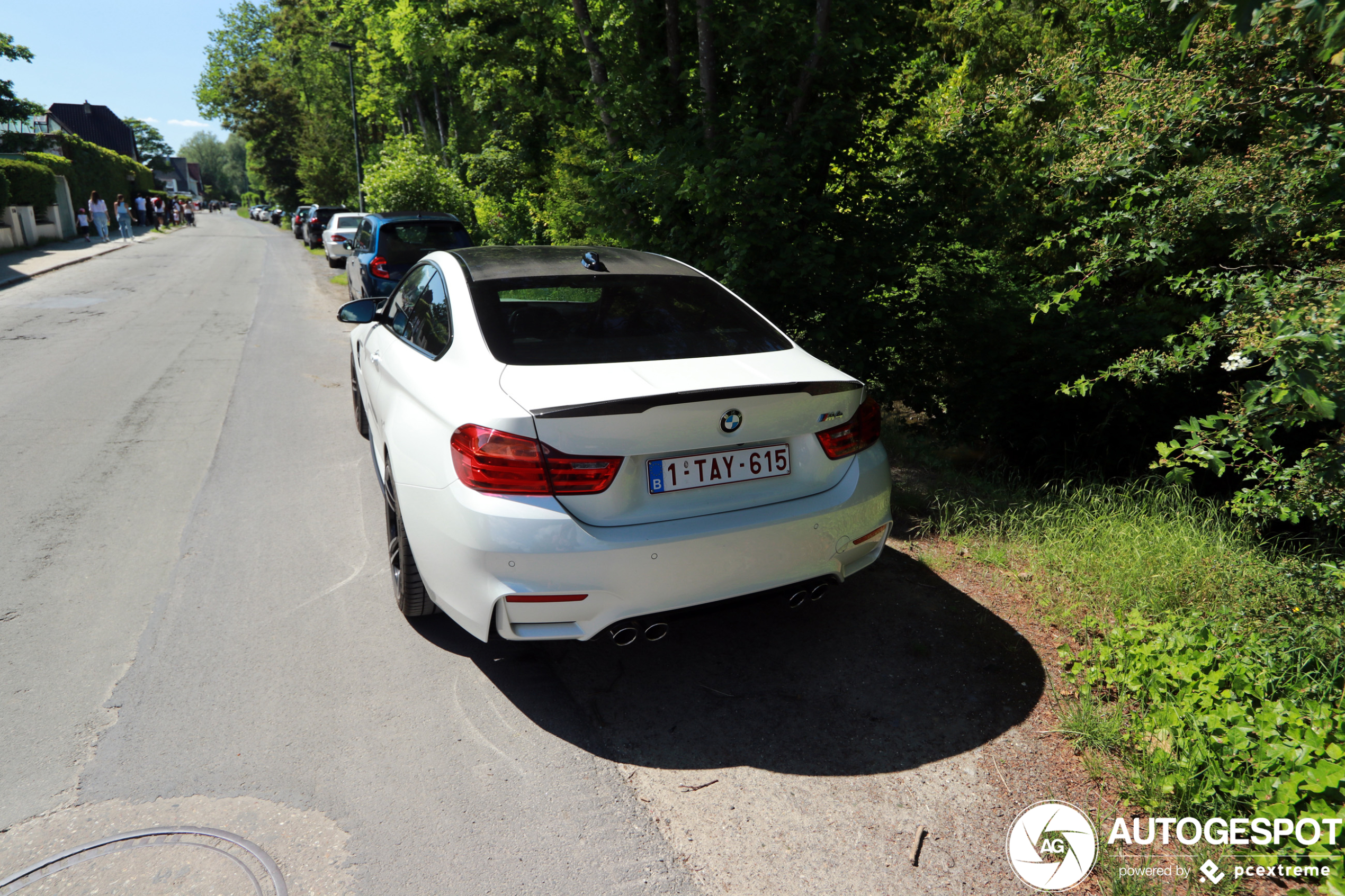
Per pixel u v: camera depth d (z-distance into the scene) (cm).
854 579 373
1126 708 268
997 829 223
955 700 281
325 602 349
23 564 381
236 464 530
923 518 445
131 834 217
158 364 859
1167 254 438
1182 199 407
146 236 3541
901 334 618
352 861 209
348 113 4531
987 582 367
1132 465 626
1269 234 403
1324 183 385
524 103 1055
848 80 607
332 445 576
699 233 610
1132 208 434
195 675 292
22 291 1524
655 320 315
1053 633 323
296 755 250
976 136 571
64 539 409
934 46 650
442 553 262
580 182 780
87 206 3491
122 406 680
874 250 574
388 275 1127
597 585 246
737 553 261
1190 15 474
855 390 287
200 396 718
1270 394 266
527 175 1517
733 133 598
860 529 289
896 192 591
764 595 274
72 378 786
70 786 235
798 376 284
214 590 358
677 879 205
